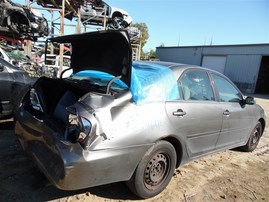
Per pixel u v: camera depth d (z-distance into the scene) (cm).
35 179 330
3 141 435
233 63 2888
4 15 1091
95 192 316
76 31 1497
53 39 352
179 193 337
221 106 405
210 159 475
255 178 414
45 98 331
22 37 1327
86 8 1633
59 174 240
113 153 257
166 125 305
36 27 1198
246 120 478
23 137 321
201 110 359
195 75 375
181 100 337
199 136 364
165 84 321
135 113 278
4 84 488
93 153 245
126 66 267
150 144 289
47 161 259
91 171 246
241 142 493
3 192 297
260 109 531
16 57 1295
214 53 3095
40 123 285
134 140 273
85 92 307
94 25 1920
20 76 519
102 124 250
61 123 286
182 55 3541
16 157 382
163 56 3850
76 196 304
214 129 391
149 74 318
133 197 313
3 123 524
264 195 363
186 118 332
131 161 275
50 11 1445
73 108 250
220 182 385
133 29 1952
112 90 282
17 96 497
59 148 245
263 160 503
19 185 314
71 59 376
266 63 2728
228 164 461
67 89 342
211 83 402
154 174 309
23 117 323
